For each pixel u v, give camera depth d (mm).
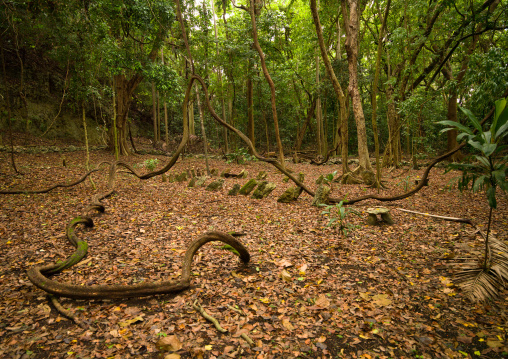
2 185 8797
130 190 9203
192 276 3572
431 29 11898
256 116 25781
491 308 2844
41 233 5090
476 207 6754
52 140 22141
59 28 9852
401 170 14859
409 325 2650
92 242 4707
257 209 7078
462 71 13203
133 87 20188
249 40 17297
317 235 5176
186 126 7285
